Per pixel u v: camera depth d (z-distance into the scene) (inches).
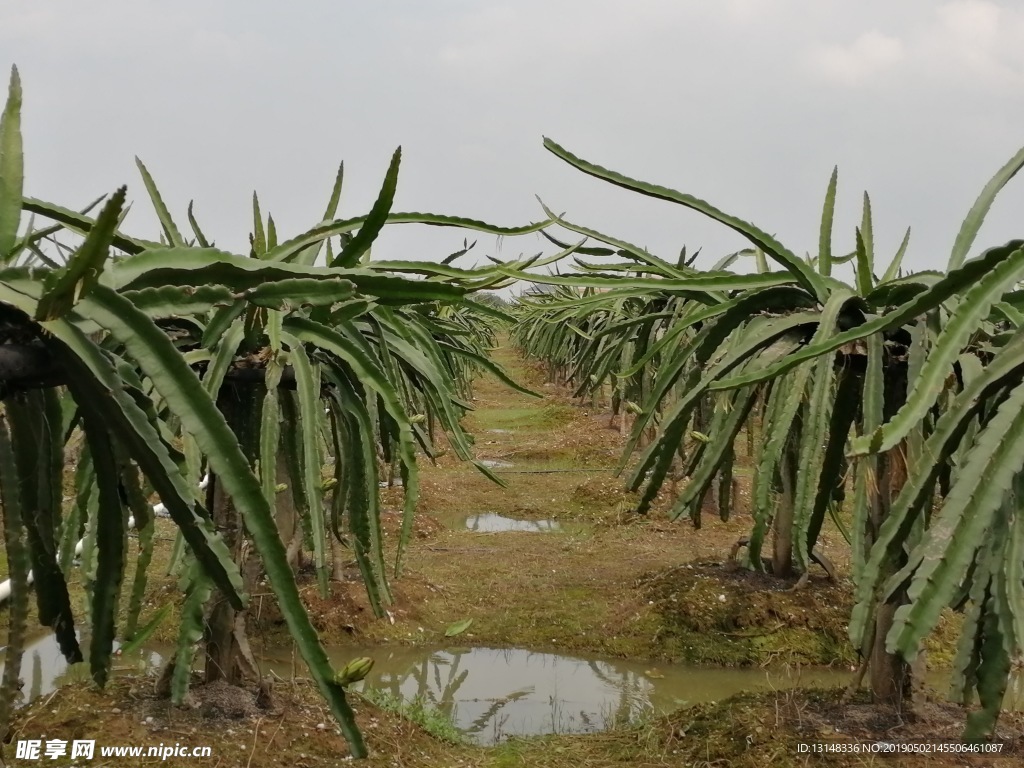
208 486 106.9
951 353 58.3
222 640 106.4
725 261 214.7
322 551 91.0
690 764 106.7
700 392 90.7
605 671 158.6
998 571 56.7
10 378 46.7
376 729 109.3
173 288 51.9
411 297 70.9
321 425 107.4
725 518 128.8
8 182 52.8
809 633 162.7
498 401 615.5
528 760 114.1
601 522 264.1
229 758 94.0
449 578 208.1
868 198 131.7
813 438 88.9
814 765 98.0
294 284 57.7
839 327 94.0
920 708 107.7
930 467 59.7
